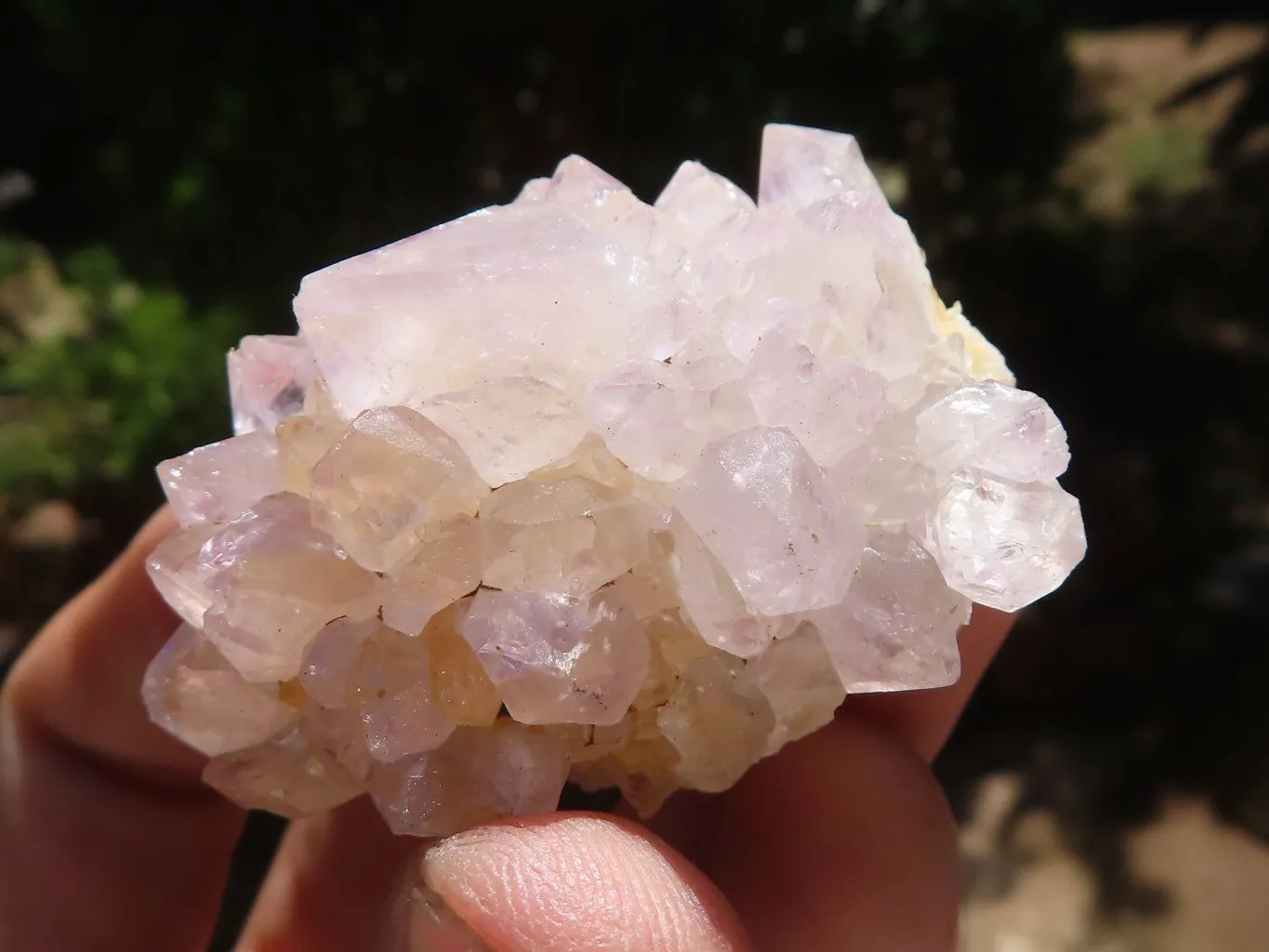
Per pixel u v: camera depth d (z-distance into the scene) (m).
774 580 0.05
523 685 0.05
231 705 0.06
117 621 0.08
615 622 0.05
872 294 0.06
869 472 0.05
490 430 0.05
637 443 0.05
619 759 0.06
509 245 0.05
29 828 0.08
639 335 0.05
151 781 0.08
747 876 0.07
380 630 0.05
